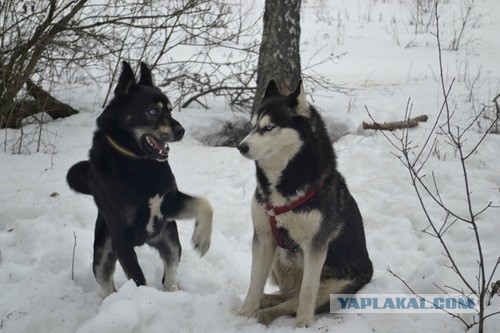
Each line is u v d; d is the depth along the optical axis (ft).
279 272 13.48
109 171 13.02
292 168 11.96
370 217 18.13
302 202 11.92
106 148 13.20
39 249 16.66
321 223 12.06
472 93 31.60
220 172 22.34
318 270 12.15
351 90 32.37
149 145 13.32
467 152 22.75
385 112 28.22
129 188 12.96
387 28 58.29
